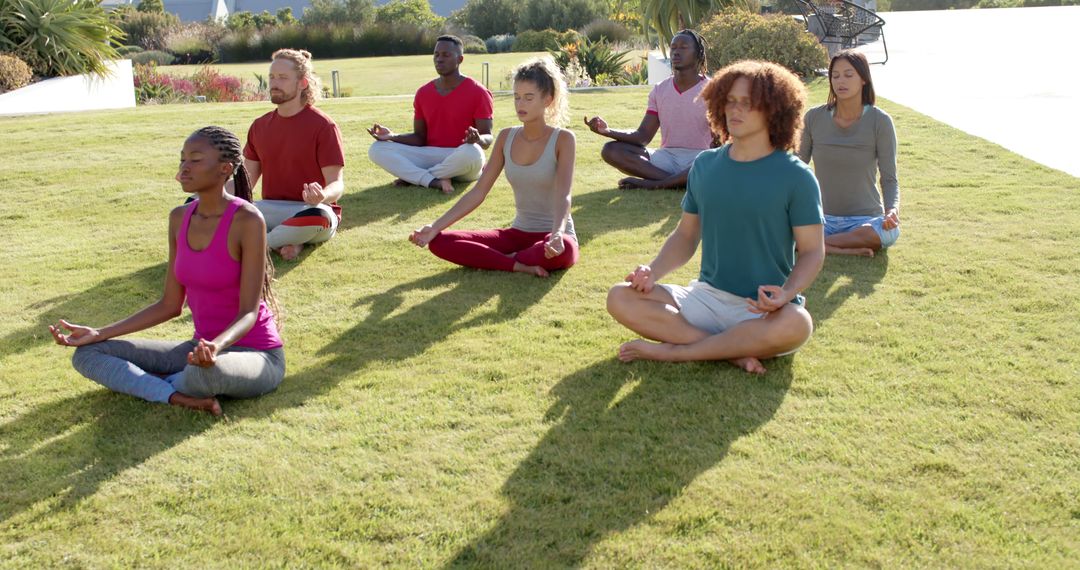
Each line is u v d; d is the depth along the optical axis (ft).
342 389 12.46
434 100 24.95
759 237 12.43
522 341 14.08
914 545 8.80
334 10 130.11
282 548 8.97
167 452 10.76
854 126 18.20
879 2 134.62
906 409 11.55
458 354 13.64
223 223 11.61
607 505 9.56
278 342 12.52
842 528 9.08
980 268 16.87
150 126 35.55
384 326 14.87
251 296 11.70
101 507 9.68
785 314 12.28
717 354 12.67
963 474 10.02
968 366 12.76
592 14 122.31
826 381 12.37
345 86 76.28
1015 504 9.44
